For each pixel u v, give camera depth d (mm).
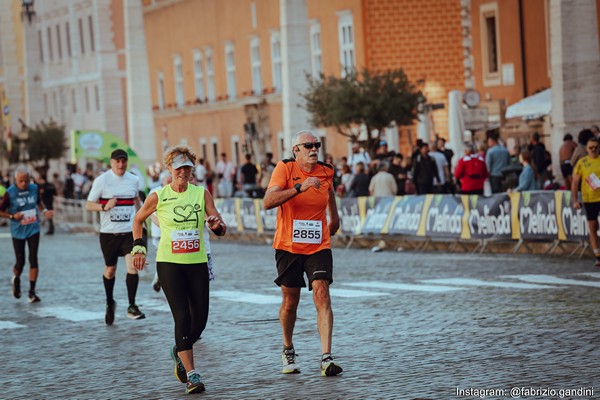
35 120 139875
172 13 122562
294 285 21984
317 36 90250
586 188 37938
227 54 110375
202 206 21766
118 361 24797
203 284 21641
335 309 30734
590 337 23750
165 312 32750
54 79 163375
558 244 43000
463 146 64688
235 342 26250
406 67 83938
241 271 44062
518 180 52156
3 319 33000
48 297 38375
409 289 34344
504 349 22953
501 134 68375
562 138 49688
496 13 77125
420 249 50438
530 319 26734
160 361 24469
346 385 20375
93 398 20922
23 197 37312
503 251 46125
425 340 24734
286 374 21938
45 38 165250
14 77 171750
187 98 120812
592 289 31766
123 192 31141
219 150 114250
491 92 78562
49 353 26406
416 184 55844
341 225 55125
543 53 73188
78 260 55062
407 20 83875
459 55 84062
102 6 147250
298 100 70125
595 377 19656
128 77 90625
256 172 79062
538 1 73188
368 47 83938
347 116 69062
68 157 152375
